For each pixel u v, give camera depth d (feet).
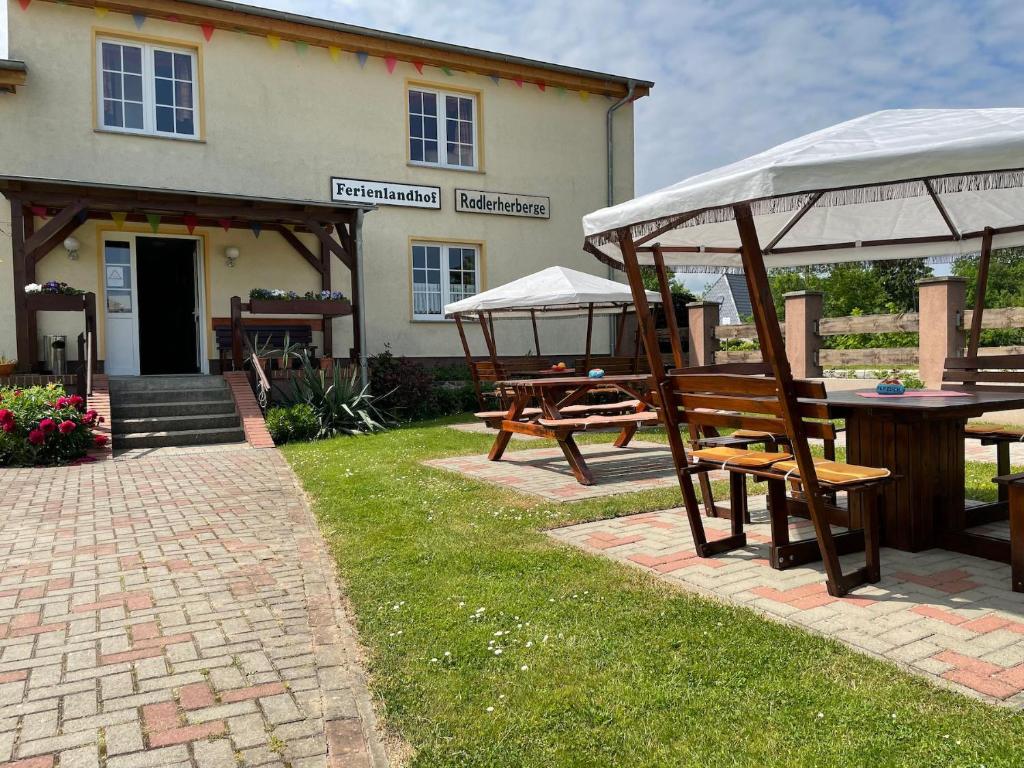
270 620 12.04
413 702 8.97
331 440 34.99
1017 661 9.41
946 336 31.71
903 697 8.50
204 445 34.17
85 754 8.13
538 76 53.31
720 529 16.38
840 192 12.37
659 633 10.60
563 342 55.88
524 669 9.61
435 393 45.80
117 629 11.71
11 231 38.29
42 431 28.17
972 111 13.03
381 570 14.03
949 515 14.53
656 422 24.04
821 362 38.58
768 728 8.02
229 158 44.39
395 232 49.03
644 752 7.69
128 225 42.65
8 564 15.26
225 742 8.36
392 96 48.88
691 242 19.56
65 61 40.47
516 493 20.59
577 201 55.57
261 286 45.73
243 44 44.65
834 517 16.22
